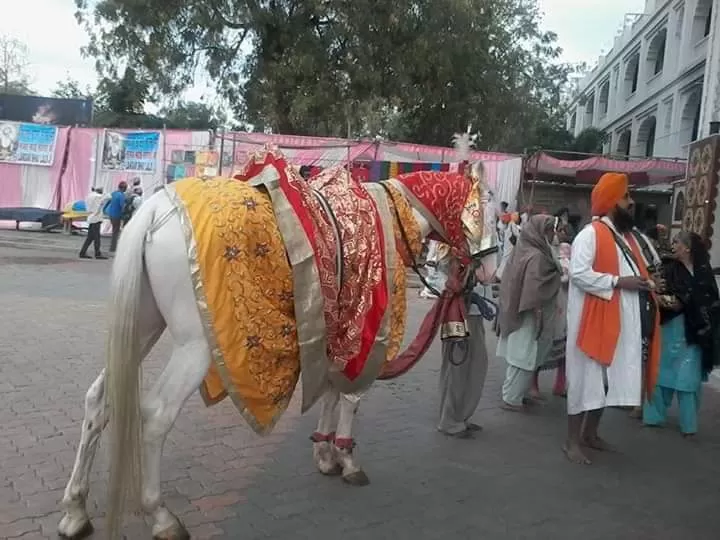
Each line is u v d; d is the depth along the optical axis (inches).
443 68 798.5
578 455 182.2
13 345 258.4
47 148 695.7
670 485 170.2
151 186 667.4
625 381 175.6
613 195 182.1
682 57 881.5
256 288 116.5
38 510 131.8
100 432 123.7
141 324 120.5
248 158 134.0
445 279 184.9
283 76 781.9
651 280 179.9
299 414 206.1
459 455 181.5
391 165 563.2
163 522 119.2
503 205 565.3
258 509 141.3
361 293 134.0
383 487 156.9
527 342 219.9
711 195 323.6
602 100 1509.6
